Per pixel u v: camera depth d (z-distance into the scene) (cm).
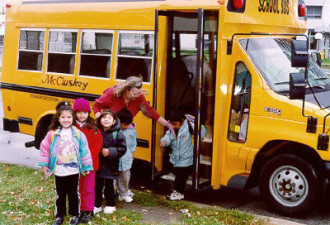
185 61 703
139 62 714
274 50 661
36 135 866
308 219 604
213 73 632
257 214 621
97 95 765
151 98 704
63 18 812
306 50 546
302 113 579
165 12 672
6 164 814
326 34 4416
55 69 829
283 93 609
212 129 634
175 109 709
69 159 504
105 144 557
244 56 625
